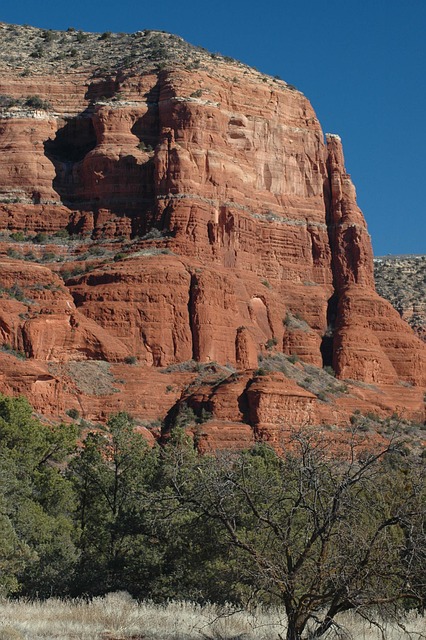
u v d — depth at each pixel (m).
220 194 146.62
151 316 131.38
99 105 153.00
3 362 116.69
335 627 42.00
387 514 42.31
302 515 44.31
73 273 138.62
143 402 123.44
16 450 78.06
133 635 42.22
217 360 132.62
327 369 149.00
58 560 59.84
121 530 59.25
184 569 55.59
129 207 147.25
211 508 46.69
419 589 42.06
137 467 71.06
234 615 46.00
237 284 142.88
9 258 137.12
